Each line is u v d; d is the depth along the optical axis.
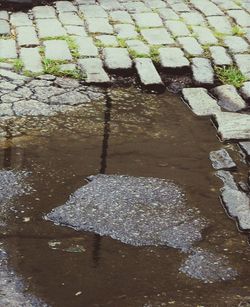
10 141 5.16
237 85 6.23
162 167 4.92
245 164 5.04
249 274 3.87
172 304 3.60
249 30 7.37
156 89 6.17
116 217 4.34
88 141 5.22
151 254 4.01
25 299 3.60
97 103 5.85
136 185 4.68
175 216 4.39
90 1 8.02
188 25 7.43
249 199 4.57
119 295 3.66
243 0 8.24
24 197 4.50
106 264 3.90
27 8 7.73
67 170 4.82
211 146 5.26
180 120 5.66
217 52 6.80
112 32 7.18
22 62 6.44
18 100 5.77
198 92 6.11
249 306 3.60
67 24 7.32
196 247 4.09
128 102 5.91
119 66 6.41
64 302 3.59
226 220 4.37
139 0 8.12
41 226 4.23
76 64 6.46
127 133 5.39
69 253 3.98
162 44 6.92
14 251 3.97
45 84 6.08
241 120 5.63
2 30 7.11
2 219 4.27
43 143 5.16
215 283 3.79
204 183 4.75
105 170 4.84
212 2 8.14
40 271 3.81
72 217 4.32
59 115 5.60
